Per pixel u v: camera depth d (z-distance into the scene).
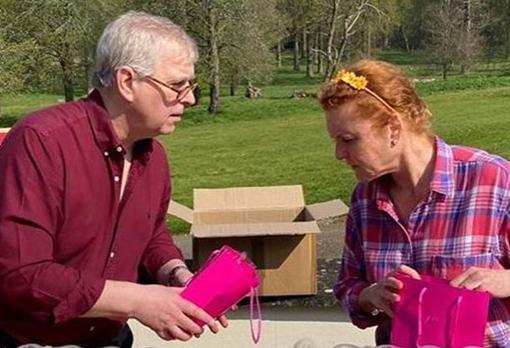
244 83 32.16
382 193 2.12
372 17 30.61
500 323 2.01
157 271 2.32
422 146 2.05
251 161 13.91
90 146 2.01
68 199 1.98
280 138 17.12
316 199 10.23
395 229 2.10
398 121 1.98
